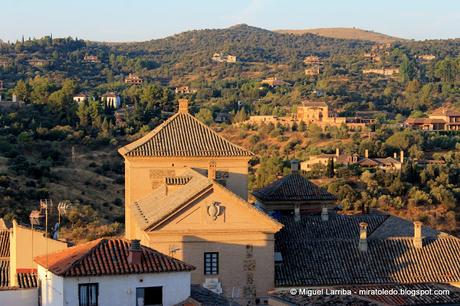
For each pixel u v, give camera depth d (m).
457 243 80.50
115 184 193.38
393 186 184.25
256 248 73.06
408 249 79.00
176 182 80.62
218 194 72.19
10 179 174.62
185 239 71.75
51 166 199.25
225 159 86.31
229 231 72.44
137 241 58.31
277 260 75.69
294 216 86.94
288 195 91.12
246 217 72.81
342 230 85.38
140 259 58.34
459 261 77.94
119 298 57.16
